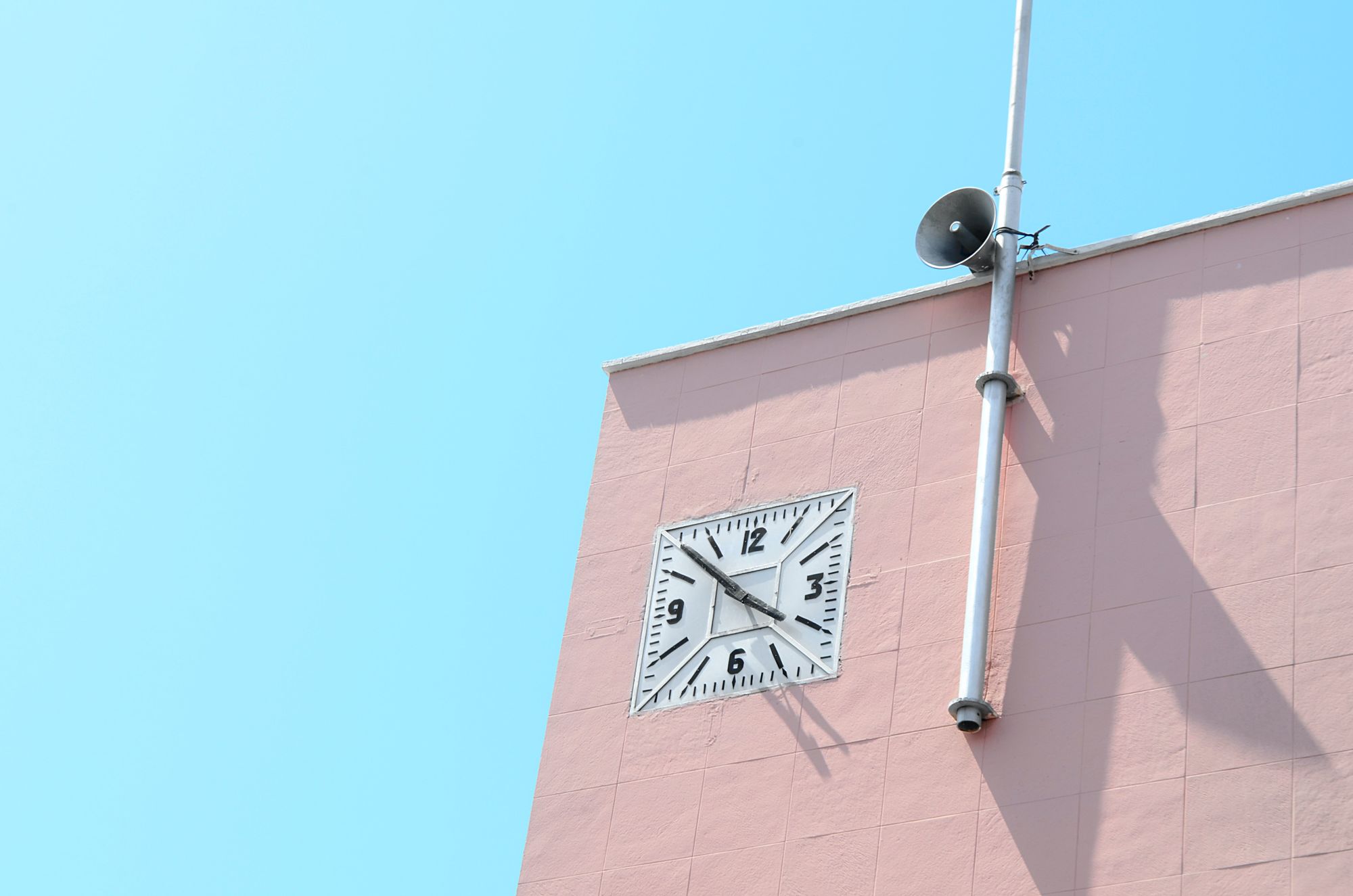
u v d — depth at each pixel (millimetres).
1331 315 29344
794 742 29688
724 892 28953
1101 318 31031
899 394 32062
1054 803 27422
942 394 31672
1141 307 30828
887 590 30312
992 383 30844
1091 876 26703
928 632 29625
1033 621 28938
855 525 31141
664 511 32938
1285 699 26703
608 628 32219
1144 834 26656
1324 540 27578
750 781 29688
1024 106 33750
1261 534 28047
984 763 28156
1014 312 31781
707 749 30297
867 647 29984
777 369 33469
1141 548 28750
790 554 31406
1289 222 30469
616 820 30375
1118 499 29312
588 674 31953
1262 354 29500
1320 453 28281
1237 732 26750
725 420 33406
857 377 32625
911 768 28641
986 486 29875
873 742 29125
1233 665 27250
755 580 31438
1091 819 27094
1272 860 25734
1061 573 29109
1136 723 27469
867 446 31812
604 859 30141
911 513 30797
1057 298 31594
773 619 30969
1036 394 30797
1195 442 29234
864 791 28797
